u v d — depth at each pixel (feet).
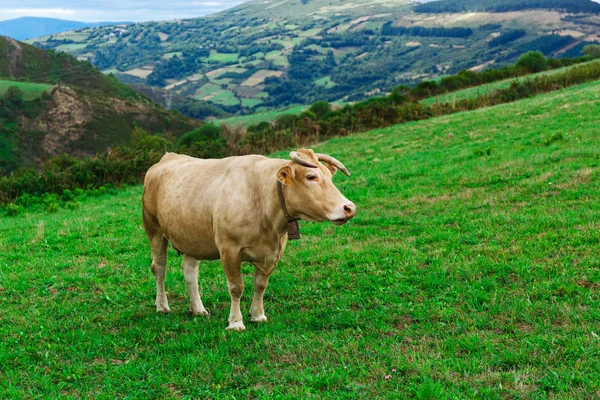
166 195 24.91
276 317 24.80
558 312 21.81
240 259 23.02
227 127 200.85
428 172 59.16
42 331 24.71
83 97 425.28
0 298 30.01
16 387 19.51
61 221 55.52
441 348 19.95
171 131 428.56
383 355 19.72
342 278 29.81
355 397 17.22
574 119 81.71
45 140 378.53
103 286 31.63
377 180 59.52
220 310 26.73
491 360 18.53
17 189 82.07
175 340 23.00
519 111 104.17
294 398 17.31
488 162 58.13
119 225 50.44
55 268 35.86
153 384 19.12
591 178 43.65
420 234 37.04
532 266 27.27
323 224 43.45
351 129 129.18
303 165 20.51
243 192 22.45
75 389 19.30
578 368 17.34
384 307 24.66
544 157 54.13
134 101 461.78
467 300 24.34
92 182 88.48
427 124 115.96
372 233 39.42
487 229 35.22
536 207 38.68
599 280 24.47
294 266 33.09
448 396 16.52
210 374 19.48
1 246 44.01
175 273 33.09
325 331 22.94
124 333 24.03
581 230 31.63
